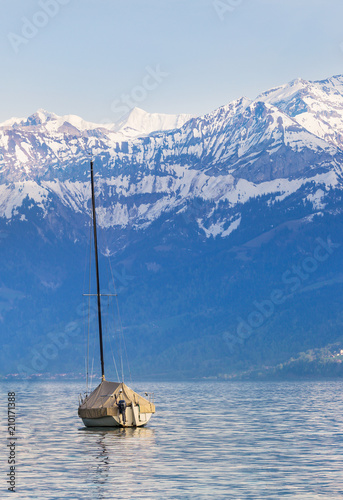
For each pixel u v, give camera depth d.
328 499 83.44
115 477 96.69
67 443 132.38
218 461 110.00
